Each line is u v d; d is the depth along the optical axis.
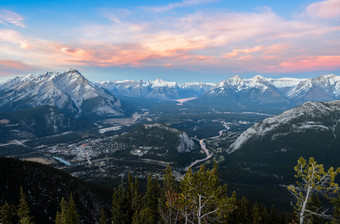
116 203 78.56
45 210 84.56
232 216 76.56
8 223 58.97
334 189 28.56
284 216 84.12
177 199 34.72
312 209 33.12
